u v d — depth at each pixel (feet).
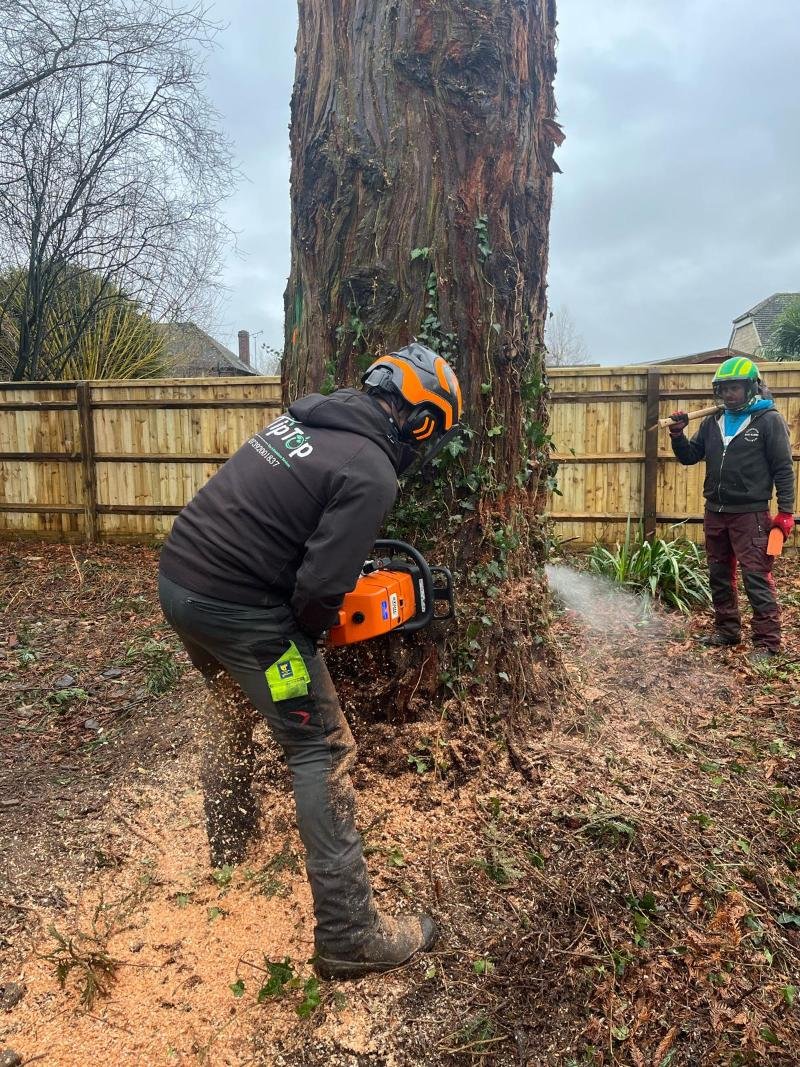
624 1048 5.44
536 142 8.14
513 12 7.61
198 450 26.18
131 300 38.58
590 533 23.65
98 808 8.64
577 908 6.48
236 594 5.56
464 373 7.75
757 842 7.37
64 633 16.65
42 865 7.55
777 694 11.21
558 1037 5.49
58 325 37.78
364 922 5.77
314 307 7.97
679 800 7.86
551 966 5.97
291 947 6.25
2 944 6.45
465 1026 5.53
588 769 8.18
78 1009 5.75
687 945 6.17
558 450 23.50
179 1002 5.81
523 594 8.57
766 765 8.78
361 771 7.88
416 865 6.94
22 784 9.43
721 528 13.78
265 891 6.88
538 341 8.57
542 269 8.55
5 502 27.78
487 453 7.97
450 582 7.26
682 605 16.98
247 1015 5.66
